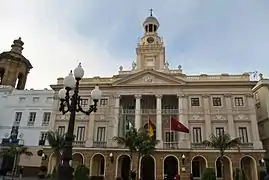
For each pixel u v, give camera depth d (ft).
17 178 112.78
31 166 130.72
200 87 126.41
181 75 130.62
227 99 123.13
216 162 113.91
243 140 115.75
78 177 76.38
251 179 111.34
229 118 119.44
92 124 126.00
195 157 115.44
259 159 109.60
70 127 37.73
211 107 122.93
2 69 164.45
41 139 136.56
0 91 151.23
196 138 118.62
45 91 146.82
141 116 127.34
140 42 148.66
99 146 120.37
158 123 121.60
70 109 39.52
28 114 143.54
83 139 124.67
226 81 124.36
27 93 148.15
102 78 135.95
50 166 121.60
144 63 142.20
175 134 123.75
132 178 96.53
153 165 120.78
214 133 118.11
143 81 130.31
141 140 95.50
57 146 100.12
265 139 123.85
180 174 110.32
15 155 124.06
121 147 118.21
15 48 171.12
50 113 141.69
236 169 95.04
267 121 123.85
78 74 41.96
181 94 126.00
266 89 127.75
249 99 121.70
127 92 130.31
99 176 117.08
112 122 124.88
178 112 124.16
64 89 44.11
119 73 138.21
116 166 115.55
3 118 144.25
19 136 138.21
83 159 119.14
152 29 154.71
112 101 129.70
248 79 125.08
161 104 128.16
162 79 129.59
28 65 175.42
